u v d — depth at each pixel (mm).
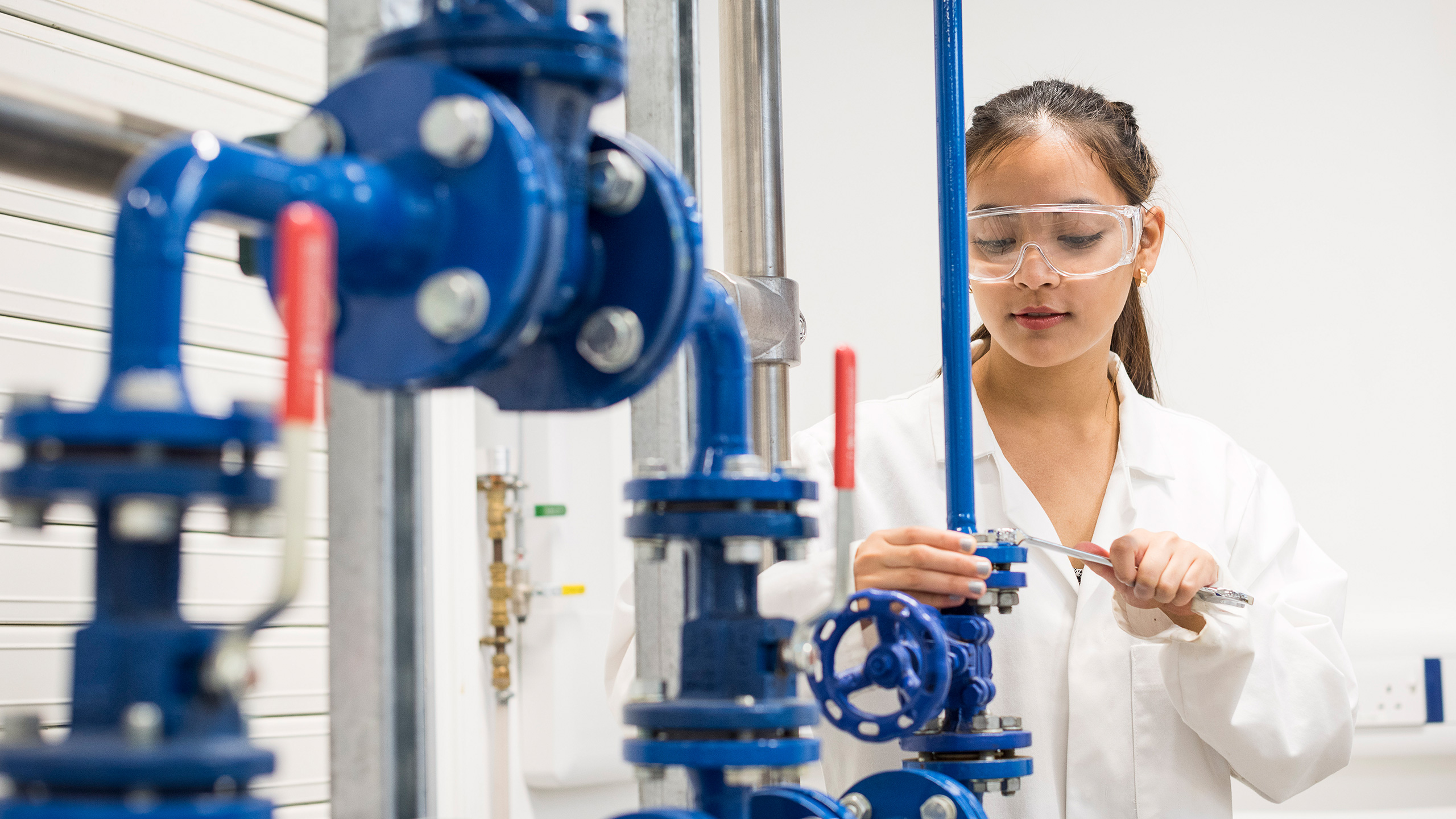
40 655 1379
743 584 520
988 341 1784
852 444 500
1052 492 1668
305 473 325
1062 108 1566
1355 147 2680
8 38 1405
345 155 405
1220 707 1420
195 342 1599
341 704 514
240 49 1683
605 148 476
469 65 419
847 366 500
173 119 1589
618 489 2568
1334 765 1524
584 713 2453
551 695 2396
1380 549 2623
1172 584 1222
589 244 466
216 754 324
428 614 536
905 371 2771
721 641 503
